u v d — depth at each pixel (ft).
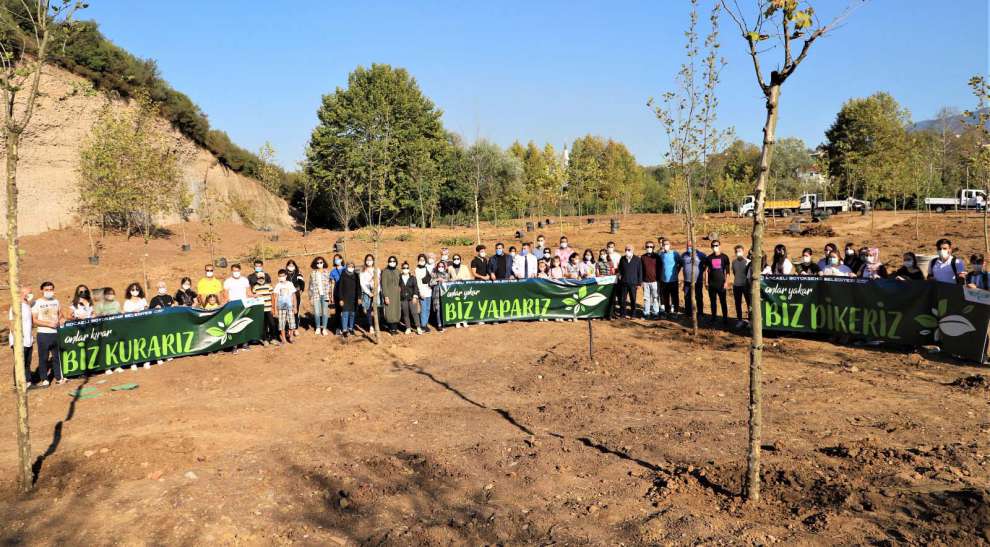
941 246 40.78
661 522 18.20
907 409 28.30
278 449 26.02
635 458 24.08
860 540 16.26
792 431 26.07
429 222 166.71
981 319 35.88
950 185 163.02
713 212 191.21
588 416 29.89
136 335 41.60
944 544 15.64
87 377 39.55
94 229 112.06
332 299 60.90
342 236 122.93
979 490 18.30
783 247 48.60
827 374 35.27
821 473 20.81
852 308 42.57
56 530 19.07
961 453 22.25
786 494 19.39
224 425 29.55
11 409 33.01
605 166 240.94
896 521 17.16
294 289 49.90
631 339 47.39
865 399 30.22
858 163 149.28
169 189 85.15
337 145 155.22
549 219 170.60
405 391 35.91
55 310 37.96
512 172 175.52
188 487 21.90
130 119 84.58
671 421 28.40
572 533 18.21
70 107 112.88
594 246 99.96
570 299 55.21
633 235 111.04
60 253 98.53
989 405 28.27
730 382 34.83
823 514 17.76
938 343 38.73
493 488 21.90
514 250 57.98
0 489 22.16
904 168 124.98
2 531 19.08
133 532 18.85
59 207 111.24
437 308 52.47
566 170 167.43
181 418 30.58
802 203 162.30
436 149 169.37
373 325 52.01
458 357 43.83
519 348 45.96
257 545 18.26
